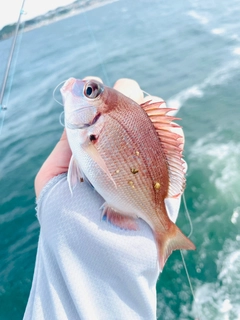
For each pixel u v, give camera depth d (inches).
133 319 6.8
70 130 7.5
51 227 6.7
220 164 33.4
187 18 90.4
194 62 59.7
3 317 23.9
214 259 24.5
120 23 99.4
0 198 34.2
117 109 7.3
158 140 7.4
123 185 7.3
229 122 39.4
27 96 58.8
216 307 21.6
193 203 29.6
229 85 48.1
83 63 69.9
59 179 7.3
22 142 44.1
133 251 6.8
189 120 41.9
